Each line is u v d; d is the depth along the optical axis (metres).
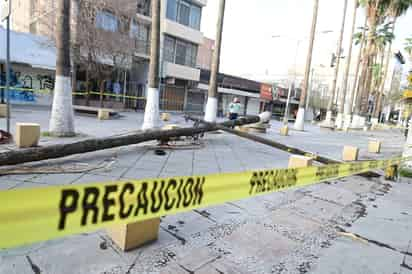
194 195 1.48
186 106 24.30
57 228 0.99
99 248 2.27
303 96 16.25
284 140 10.77
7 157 3.66
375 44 23.42
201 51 30.27
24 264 1.98
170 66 20.72
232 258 2.34
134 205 1.23
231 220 3.08
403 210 3.93
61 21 6.36
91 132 7.70
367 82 25.94
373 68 26.72
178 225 2.84
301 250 2.58
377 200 4.30
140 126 10.12
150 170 4.57
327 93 41.12
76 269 1.97
